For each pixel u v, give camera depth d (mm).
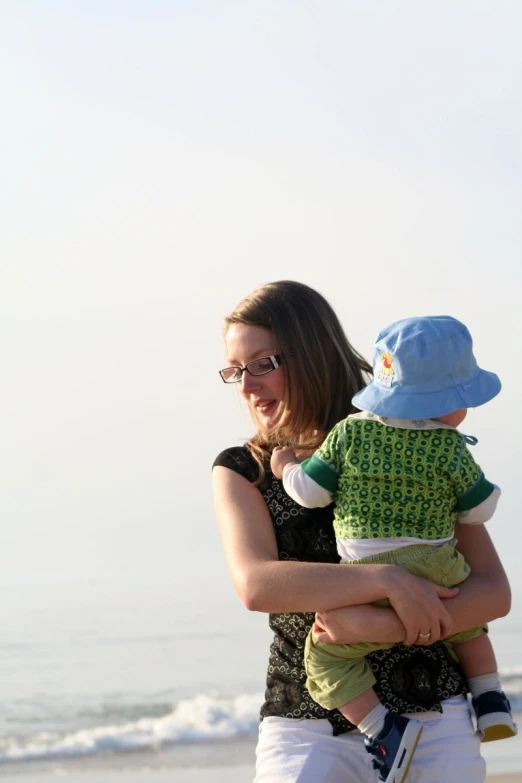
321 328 3307
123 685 13789
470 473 3010
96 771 9383
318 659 2906
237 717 11859
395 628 2799
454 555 2986
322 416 3289
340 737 2891
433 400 2988
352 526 2973
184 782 8688
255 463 3205
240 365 3277
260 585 2881
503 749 8539
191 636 16297
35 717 12094
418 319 3119
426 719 2883
